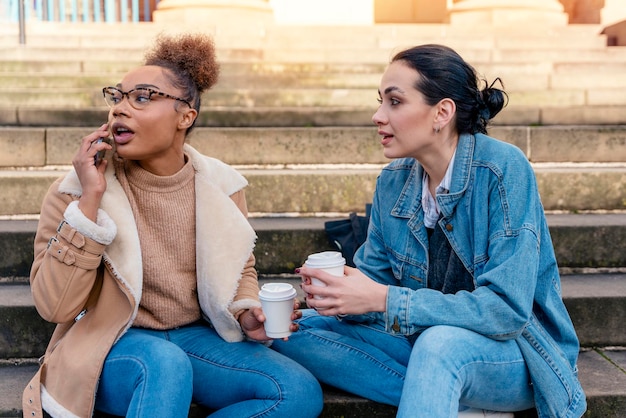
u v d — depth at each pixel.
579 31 7.21
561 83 5.41
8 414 2.28
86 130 3.90
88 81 5.16
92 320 2.08
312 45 6.51
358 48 6.29
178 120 2.11
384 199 2.30
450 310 1.97
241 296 2.22
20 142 3.88
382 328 2.35
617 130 4.07
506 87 5.37
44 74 5.19
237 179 2.33
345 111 4.47
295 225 3.23
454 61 2.05
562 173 3.57
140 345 2.01
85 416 1.99
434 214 2.18
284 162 4.01
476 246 2.07
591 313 2.75
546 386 2.01
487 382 1.99
